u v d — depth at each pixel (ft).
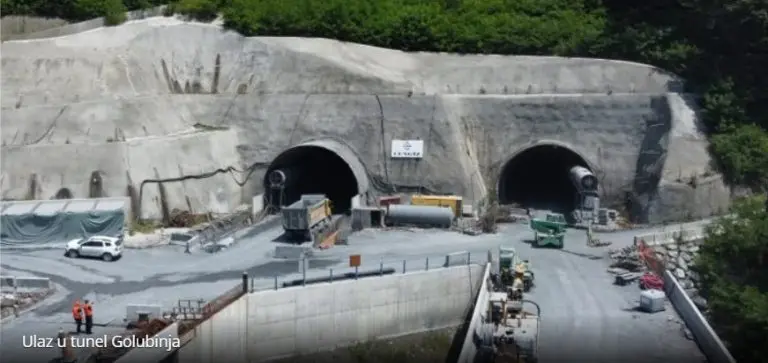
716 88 231.50
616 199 227.20
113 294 157.17
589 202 215.92
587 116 231.71
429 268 168.86
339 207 231.50
